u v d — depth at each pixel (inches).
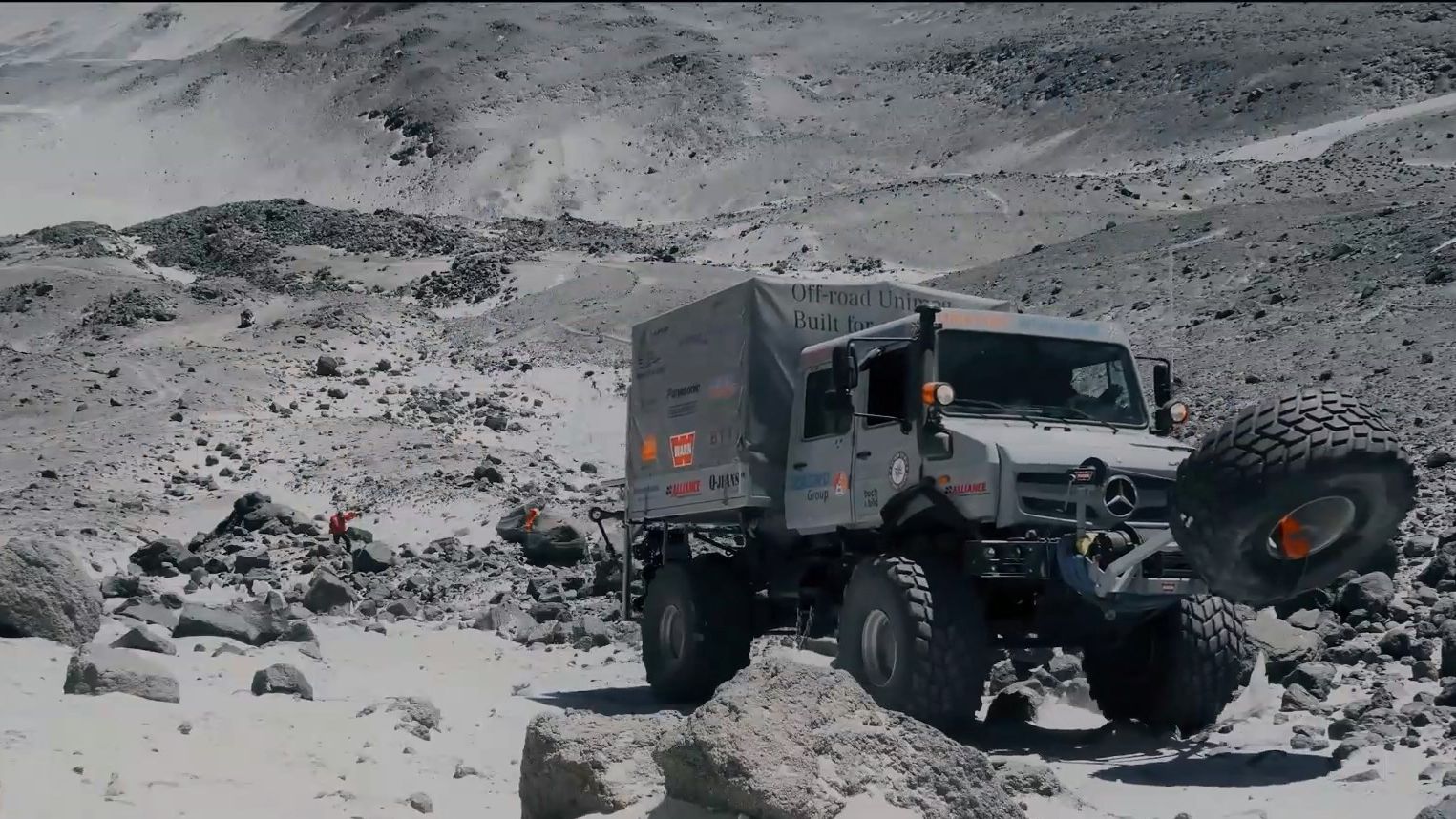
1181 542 366.0
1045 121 7121.1
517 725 441.4
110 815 283.7
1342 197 2094.0
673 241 4042.8
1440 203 1669.5
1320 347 1084.5
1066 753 407.5
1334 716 412.2
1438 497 637.3
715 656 513.7
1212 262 1644.9
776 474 499.2
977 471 410.9
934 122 7819.9
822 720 262.8
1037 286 1846.7
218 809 297.4
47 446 1210.0
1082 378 453.7
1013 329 448.1
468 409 1535.4
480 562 870.4
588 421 1505.9
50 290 2559.1
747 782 247.9
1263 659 460.1
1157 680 427.2
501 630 685.9
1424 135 3875.5
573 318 2237.9
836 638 530.3
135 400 1430.9
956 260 3393.2
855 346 464.4
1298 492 339.9
